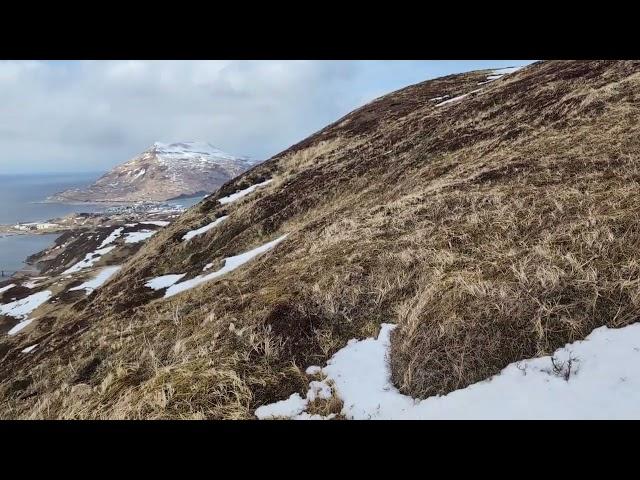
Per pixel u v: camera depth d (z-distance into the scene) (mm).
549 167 10164
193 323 9602
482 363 5504
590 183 8555
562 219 7582
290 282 9453
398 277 8180
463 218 9344
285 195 24500
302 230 16297
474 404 5027
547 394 4789
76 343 13016
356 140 30672
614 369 4766
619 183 8109
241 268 15484
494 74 37938
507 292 6148
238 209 26844
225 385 6219
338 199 20312
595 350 5098
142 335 10344
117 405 6469
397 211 11594
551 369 5102
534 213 8188
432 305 6715
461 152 16125
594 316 5531
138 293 19375
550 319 5641
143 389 6539
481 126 18016
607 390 4570
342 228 12484
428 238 9070
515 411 4727
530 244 7277
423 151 19016
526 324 5695
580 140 11055
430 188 12547
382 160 21531
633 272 5801
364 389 6094
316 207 20859
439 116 23422
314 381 6477
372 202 16531
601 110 12477
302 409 5883
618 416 4277
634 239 6324
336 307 7895
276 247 15703
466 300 6367
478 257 7609
